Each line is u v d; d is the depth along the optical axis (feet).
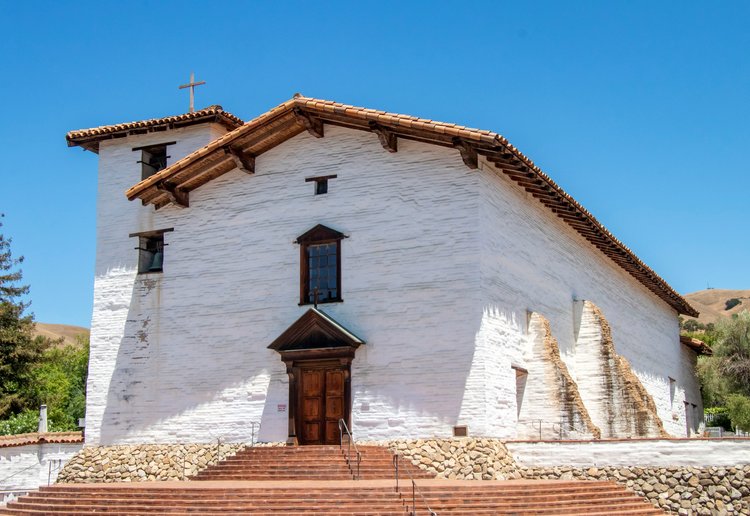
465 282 78.28
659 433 91.71
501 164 81.35
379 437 78.48
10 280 161.48
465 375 76.74
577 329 99.81
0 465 92.58
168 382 89.40
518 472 74.95
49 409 157.58
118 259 95.40
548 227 95.45
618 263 120.16
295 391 82.43
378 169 83.92
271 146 89.15
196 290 90.17
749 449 68.03
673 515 68.59
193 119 97.40
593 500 65.41
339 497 59.98
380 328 80.69
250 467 73.92
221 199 90.94
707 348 163.53
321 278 84.84
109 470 88.58
